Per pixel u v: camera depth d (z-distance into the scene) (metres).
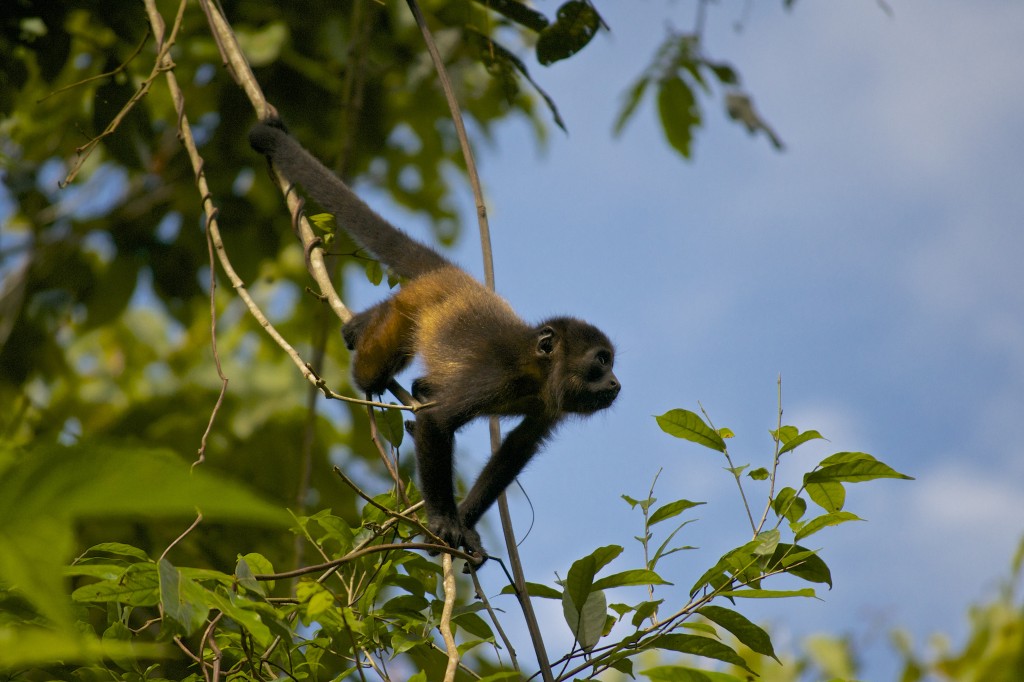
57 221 15.54
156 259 15.29
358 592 6.91
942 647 5.51
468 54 16.23
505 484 10.73
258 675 6.01
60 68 12.34
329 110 14.50
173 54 14.63
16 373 14.94
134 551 5.65
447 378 10.82
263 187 15.66
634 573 6.26
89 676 5.66
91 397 16.11
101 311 15.42
